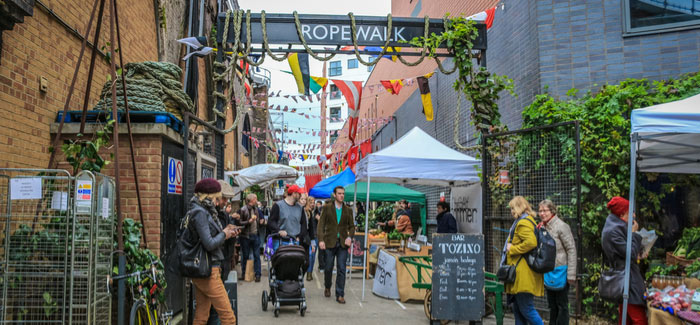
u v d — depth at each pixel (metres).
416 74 17.50
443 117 14.18
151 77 6.63
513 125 9.44
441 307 6.02
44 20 5.44
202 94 11.78
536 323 5.29
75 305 4.03
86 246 4.19
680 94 7.38
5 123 4.75
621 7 8.20
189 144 6.84
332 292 9.16
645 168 6.93
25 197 4.02
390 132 21.88
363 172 8.91
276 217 8.85
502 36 10.05
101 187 4.26
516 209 5.41
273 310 7.49
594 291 6.99
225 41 8.57
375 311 7.41
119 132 5.74
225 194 7.48
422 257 8.02
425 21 8.82
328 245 8.21
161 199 5.85
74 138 5.64
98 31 4.95
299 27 8.55
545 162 7.30
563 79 8.31
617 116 7.01
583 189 7.06
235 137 16.75
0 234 4.19
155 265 5.09
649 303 5.26
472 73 8.74
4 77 4.73
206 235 4.54
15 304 4.14
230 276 6.01
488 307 7.12
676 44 7.88
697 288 5.40
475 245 6.10
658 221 7.39
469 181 8.76
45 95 5.47
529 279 5.22
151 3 8.98
